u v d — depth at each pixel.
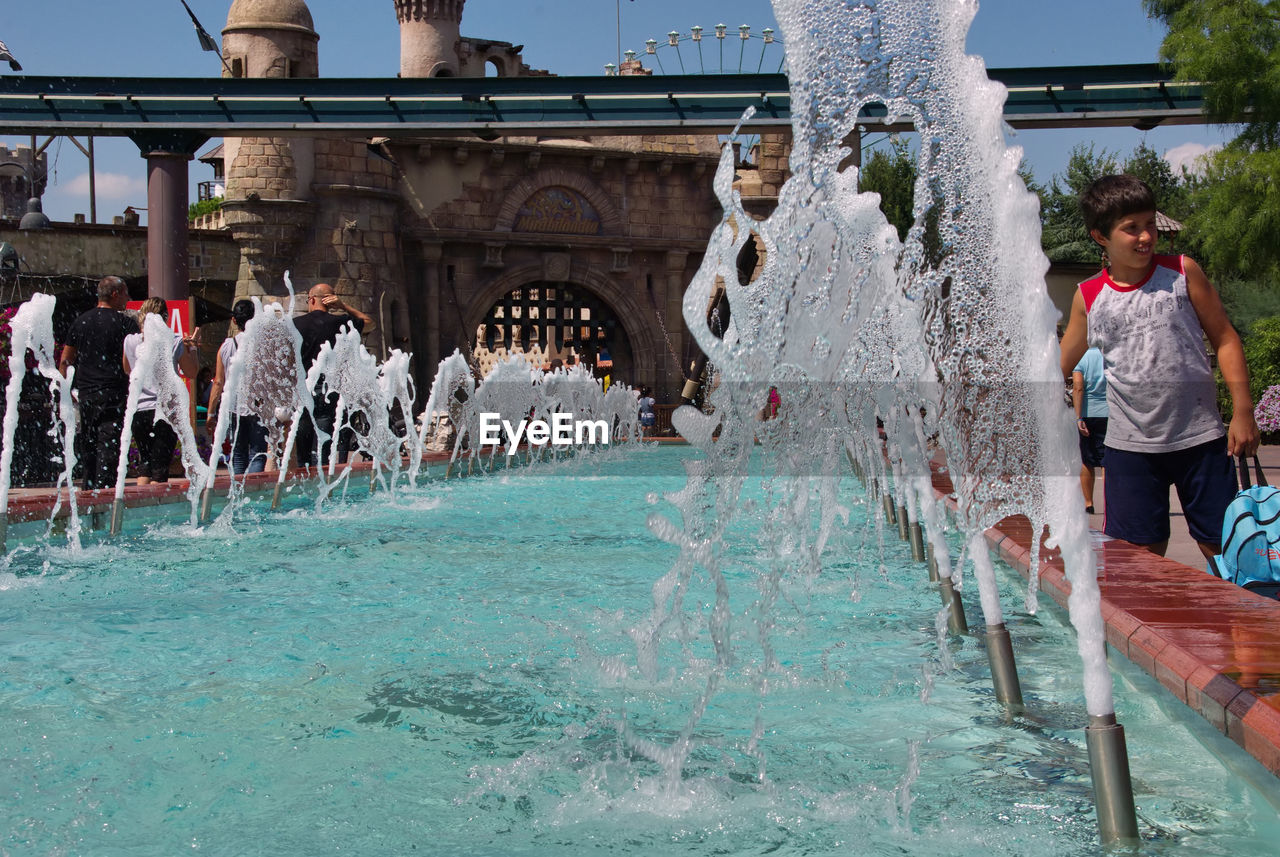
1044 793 2.31
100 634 3.98
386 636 3.95
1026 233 2.31
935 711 2.96
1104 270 4.62
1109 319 4.43
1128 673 2.99
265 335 10.45
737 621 4.20
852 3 2.62
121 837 2.12
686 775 2.48
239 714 2.96
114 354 9.15
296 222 29.45
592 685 3.30
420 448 12.56
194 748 2.67
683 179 34.28
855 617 4.27
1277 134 19.58
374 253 30.64
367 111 23.11
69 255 26.70
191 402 9.91
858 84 2.64
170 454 9.43
